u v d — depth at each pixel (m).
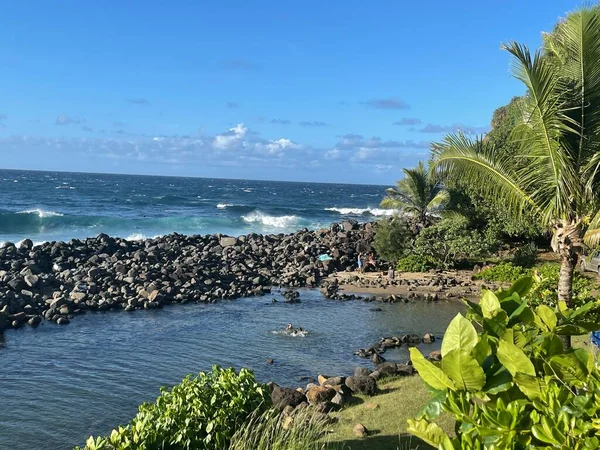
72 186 106.19
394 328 17.92
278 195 107.69
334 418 8.21
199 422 5.92
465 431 2.33
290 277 27.08
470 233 28.84
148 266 26.38
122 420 10.34
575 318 2.95
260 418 5.97
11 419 10.23
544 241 30.83
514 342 2.63
